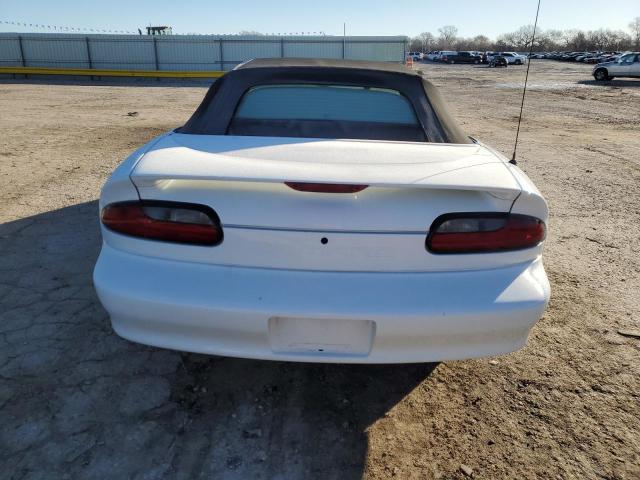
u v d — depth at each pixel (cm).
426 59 8069
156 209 179
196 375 239
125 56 2841
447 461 194
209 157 187
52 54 2809
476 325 178
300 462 192
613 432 210
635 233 452
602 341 277
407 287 177
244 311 173
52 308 290
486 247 181
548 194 577
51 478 179
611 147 906
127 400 220
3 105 1403
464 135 247
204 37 2819
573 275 362
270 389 232
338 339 182
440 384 239
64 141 848
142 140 884
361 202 174
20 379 229
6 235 400
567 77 3300
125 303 180
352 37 2783
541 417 218
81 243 387
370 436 206
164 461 189
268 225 175
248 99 239
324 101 241
